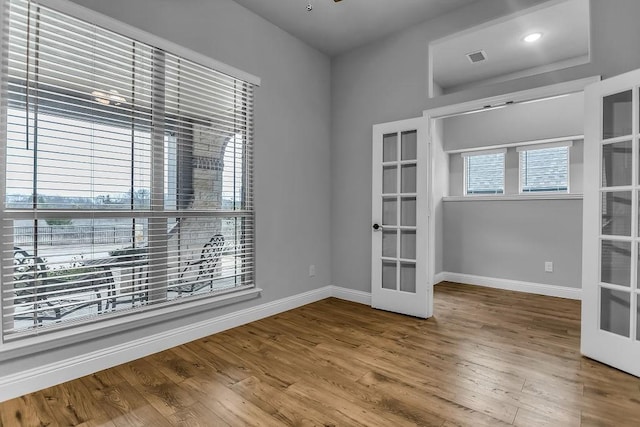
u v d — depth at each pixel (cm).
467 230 475
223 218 289
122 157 226
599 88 227
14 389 184
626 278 218
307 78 370
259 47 316
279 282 340
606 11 236
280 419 168
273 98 331
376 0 291
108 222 221
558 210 405
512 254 438
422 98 327
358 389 196
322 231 391
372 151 362
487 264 458
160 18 243
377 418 169
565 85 252
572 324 307
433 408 177
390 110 351
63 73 197
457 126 484
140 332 236
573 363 228
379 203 352
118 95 221
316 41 364
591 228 233
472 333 284
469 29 297
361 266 377
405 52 339
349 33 348
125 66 223
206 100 271
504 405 179
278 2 295
